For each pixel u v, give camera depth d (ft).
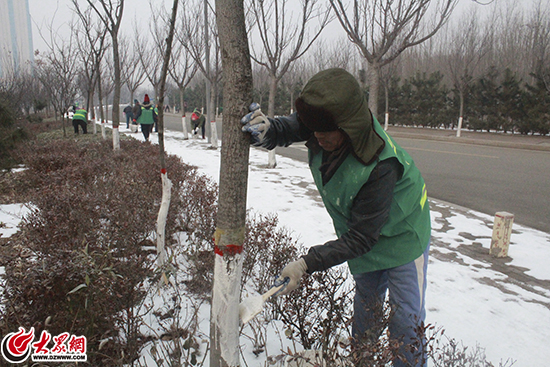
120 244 9.39
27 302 6.65
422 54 110.42
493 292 10.89
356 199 5.44
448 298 10.44
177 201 13.80
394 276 6.09
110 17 28.66
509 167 32.96
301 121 5.20
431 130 76.59
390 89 88.84
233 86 4.62
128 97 247.91
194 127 59.62
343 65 81.35
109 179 16.24
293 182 25.49
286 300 7.22
